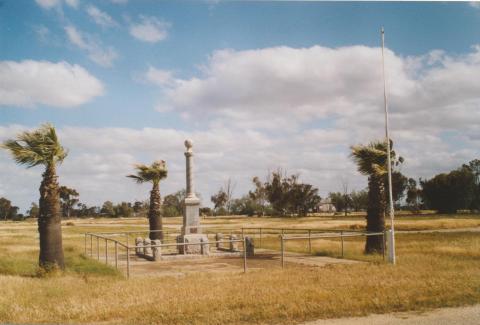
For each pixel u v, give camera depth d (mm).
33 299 11484
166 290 12273
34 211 158375
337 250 23828
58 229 16781
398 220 64938
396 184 101562
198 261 20734
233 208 140250
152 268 18375
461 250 21469
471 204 108250
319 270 15820
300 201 111750
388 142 17797
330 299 10750
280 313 9586
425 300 10492
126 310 10086
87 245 31516
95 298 11469
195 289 12250
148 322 9234
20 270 17578
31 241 36062
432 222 52844
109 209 147250
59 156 16984
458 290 11422
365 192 126312
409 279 13156
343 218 88688
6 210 150375
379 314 9609
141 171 29312
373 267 16109
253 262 19750
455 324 8680
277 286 12539
